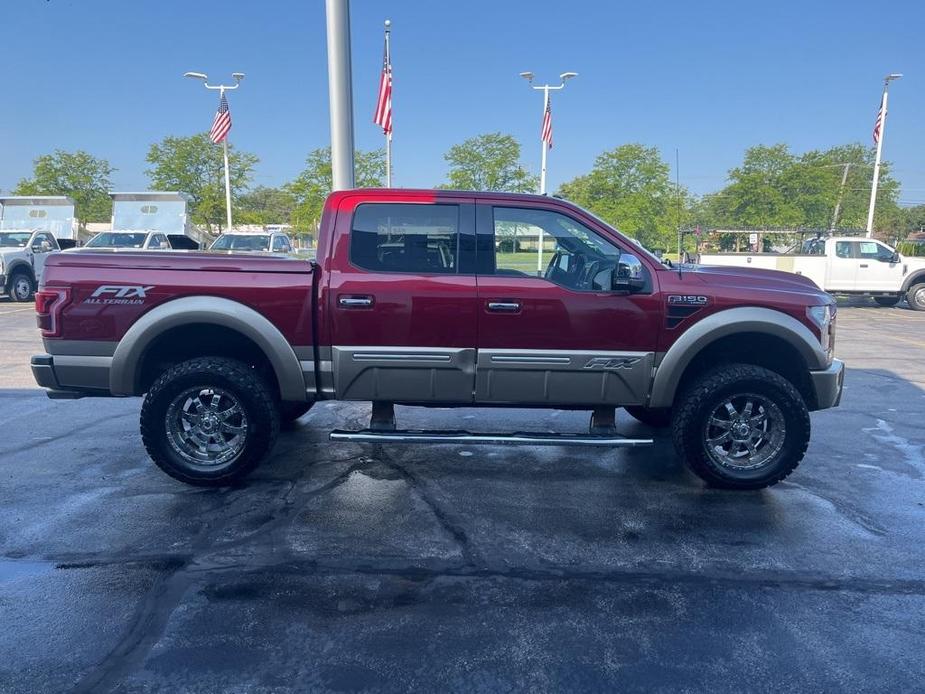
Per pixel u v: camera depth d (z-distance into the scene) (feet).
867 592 11.68
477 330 15.43
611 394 15.78
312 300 15.38
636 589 11.69
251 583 11.75
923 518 14.82
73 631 10.27
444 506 15.24
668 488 16.53
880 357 36.06
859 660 9.77
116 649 9.84
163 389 15.51
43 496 15.57
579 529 14.08
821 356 15.79
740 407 16.08
